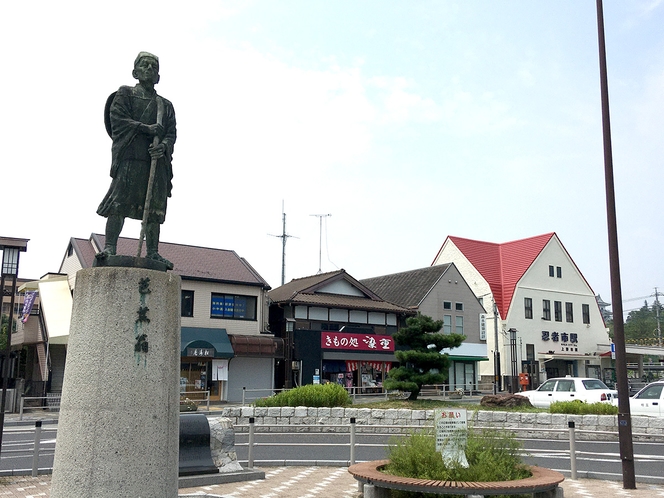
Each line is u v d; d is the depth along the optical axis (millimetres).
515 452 8758
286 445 15359
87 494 5000
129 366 5258
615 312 11039
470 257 52875
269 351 34062
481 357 44219
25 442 16172
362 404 22594
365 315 39094
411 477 7949
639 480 10695
